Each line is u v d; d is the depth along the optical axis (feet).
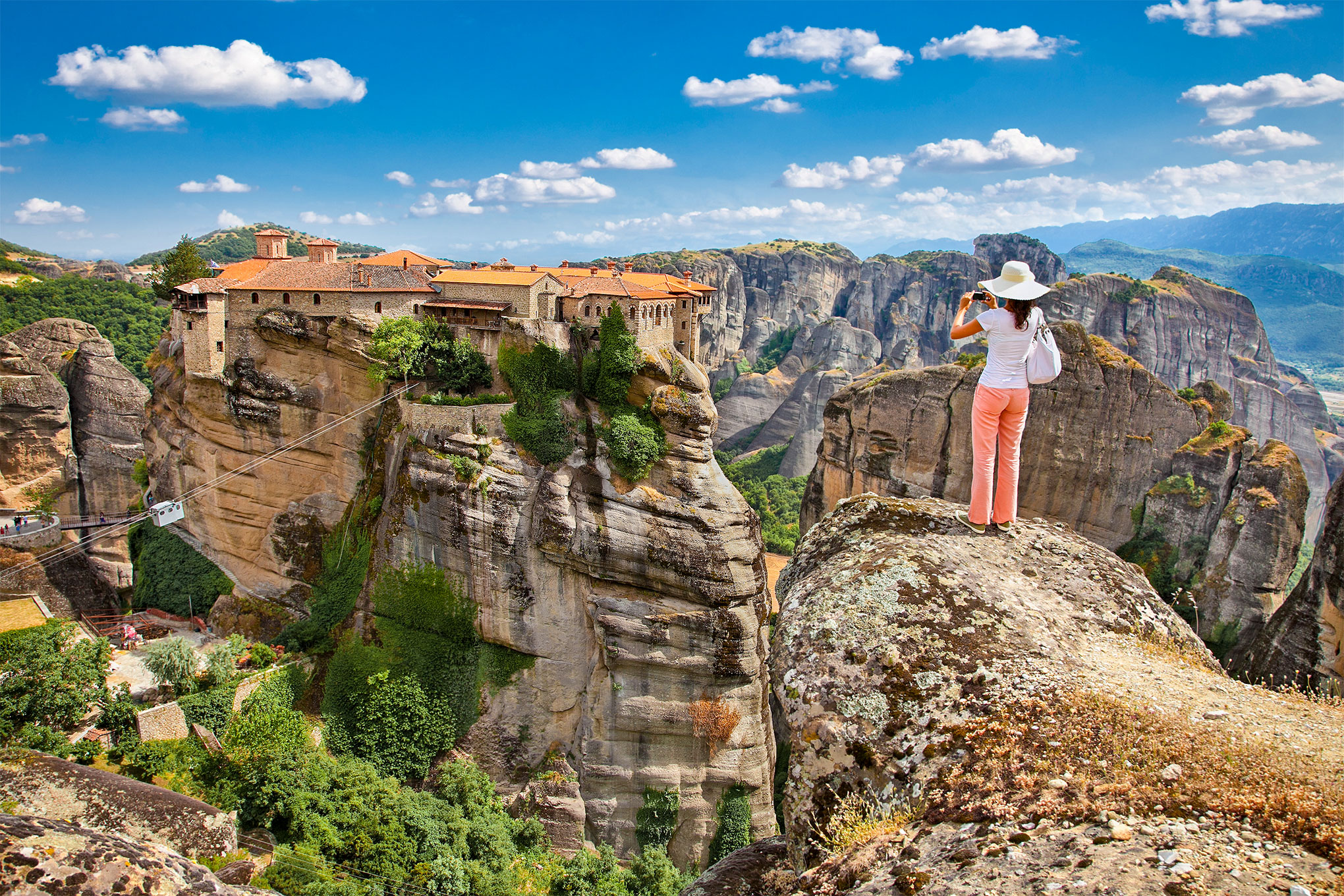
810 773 38.55
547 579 195.52
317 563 218.38
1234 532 260.62
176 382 235.20
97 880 38.58
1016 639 40.14
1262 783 30.17
